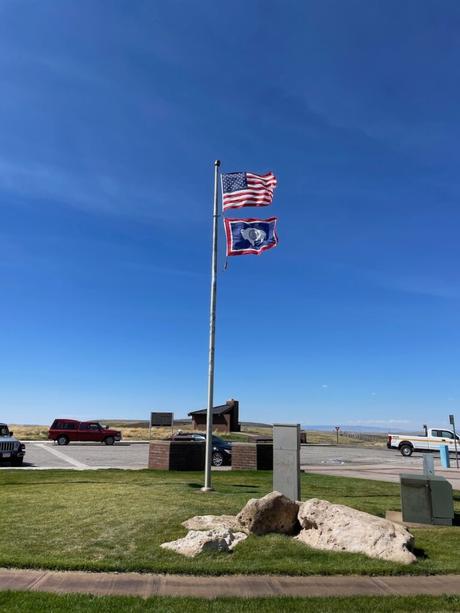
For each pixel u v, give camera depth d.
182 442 19.05
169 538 7.95
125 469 19.02
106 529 8.40
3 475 16.47
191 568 6.67
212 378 13.47
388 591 6.09
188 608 5.33
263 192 14.49
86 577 6.40
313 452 37.59
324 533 7.82
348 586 6.25
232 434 52.69
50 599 5.51
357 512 8.16
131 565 6.72
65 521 8.95
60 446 36.19
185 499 10.88
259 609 5.38
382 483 16.38
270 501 8.28
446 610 5.44
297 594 5.93
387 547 7.35
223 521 8.72
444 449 26.72
